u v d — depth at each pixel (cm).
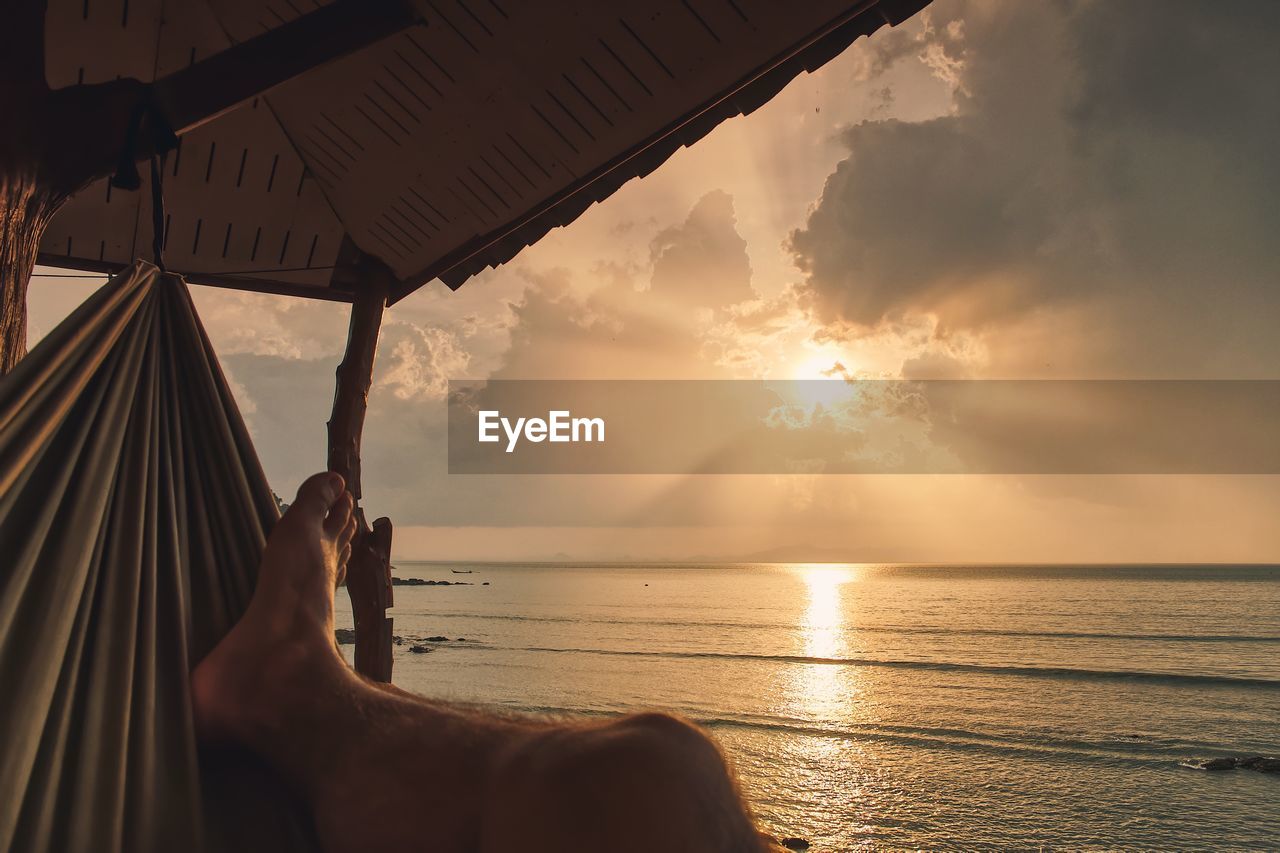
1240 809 2336
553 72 357
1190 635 6450
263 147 443
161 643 114
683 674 4666
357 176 445
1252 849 2039
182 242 476
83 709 102
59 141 212
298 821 97
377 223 478
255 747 100
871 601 10462
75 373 124
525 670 4756
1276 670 4750
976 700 3978
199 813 98
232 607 130
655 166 423
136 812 98
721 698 4000
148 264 147
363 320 517
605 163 397
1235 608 8694
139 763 100
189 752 103
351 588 519
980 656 5422
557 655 5397
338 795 79
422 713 87
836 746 3084
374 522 529
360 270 516
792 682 4444
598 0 325
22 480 111
